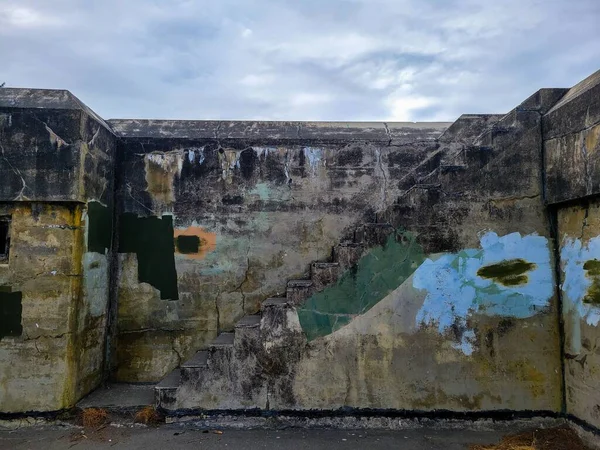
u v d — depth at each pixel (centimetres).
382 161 491
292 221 485
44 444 359
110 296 473
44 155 395
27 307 391
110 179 470
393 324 400
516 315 400
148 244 479
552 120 395
